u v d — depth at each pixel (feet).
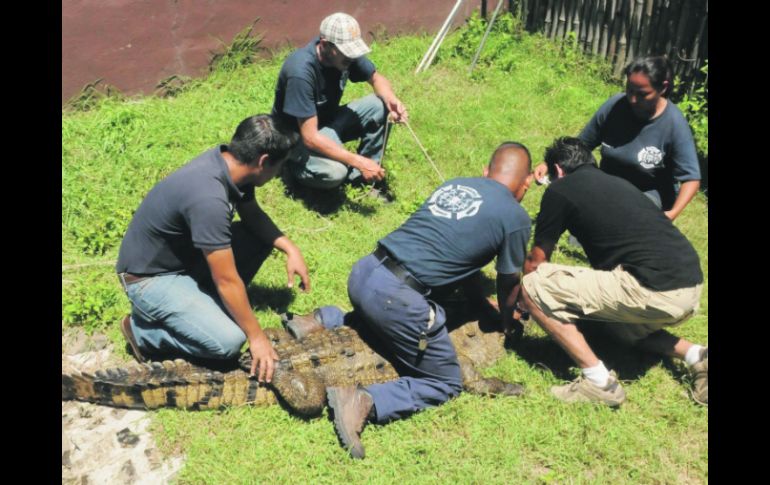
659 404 13.01
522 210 12.63
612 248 12.62
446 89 23.95
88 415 12.41
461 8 27.78
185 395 12.30
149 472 11.50
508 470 11.64
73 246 16.31
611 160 16.16
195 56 23.24
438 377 12.70
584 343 12.81
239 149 12.04
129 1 21.45
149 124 20.40
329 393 11.96
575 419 12.55
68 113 21.40
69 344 13.89
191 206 11.76
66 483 11.25
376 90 18.66
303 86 16.69
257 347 12.38
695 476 11.76
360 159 16.97
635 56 24.41
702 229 17.87
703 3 22.15
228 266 11.91
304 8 24.71
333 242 16.89
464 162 20.16
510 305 13.44
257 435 12.03
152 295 12.43
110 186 18.02
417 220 12.70
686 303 12.39
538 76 24.89
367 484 11.27
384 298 12.16
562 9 26.13
